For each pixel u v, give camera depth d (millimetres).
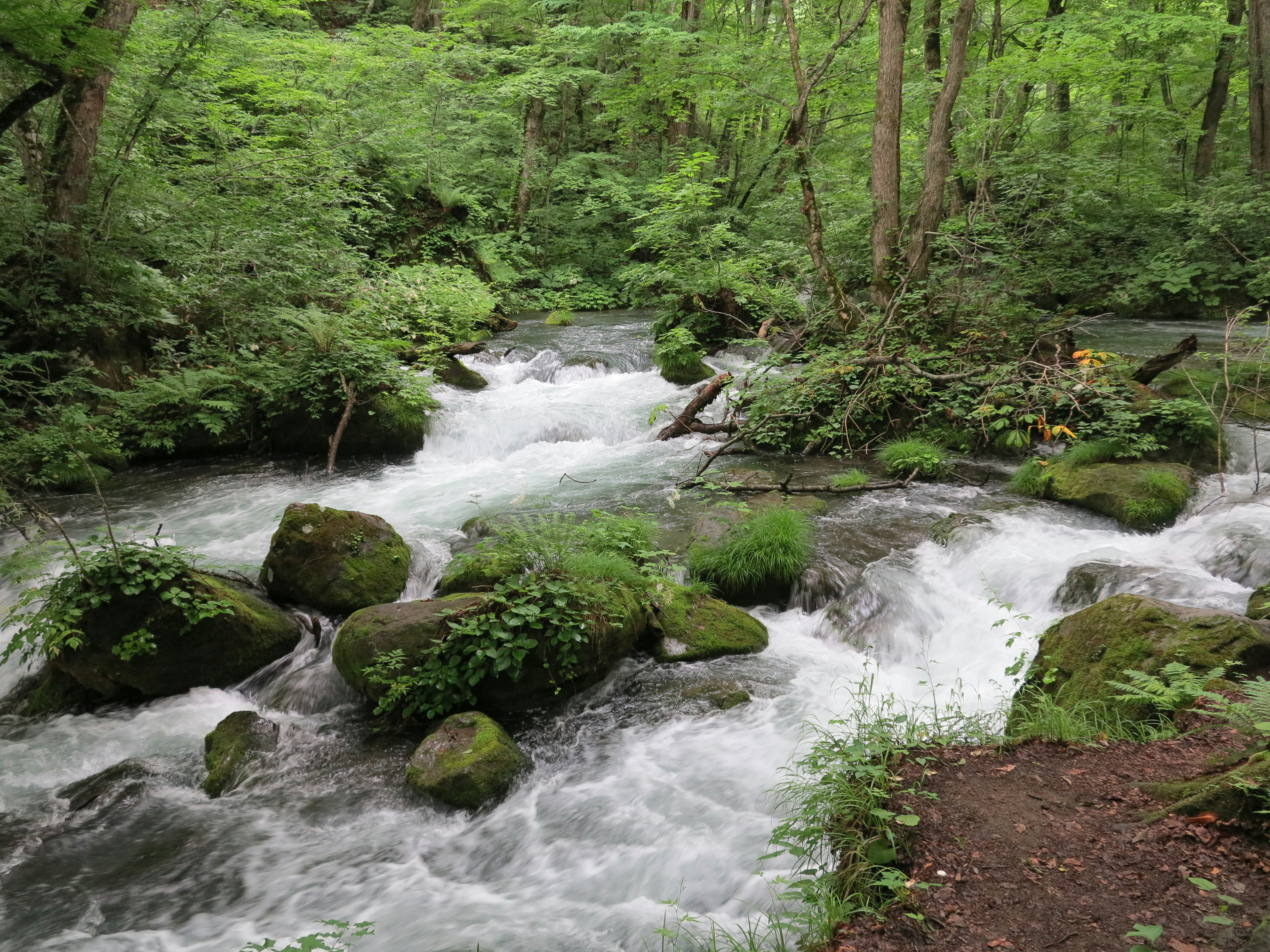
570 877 4352
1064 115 19516
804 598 7258
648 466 11039
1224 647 4562
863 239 16016
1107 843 3309
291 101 19391
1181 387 10289
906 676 6215
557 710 5969
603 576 6484
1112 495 8172
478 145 25578
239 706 6340
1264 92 17828
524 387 14523
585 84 28781
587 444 12383
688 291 16016
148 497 10438
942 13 20859
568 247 26531
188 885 4453
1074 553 7344
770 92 20469
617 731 5707
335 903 4270
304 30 24656
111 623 6250
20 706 6500
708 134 28422
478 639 5824
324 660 6762
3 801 5281
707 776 5094
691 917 3887
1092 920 2898
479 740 5297
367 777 5363
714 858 4320
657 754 5395
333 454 11391
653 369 15547
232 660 6504
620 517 8164
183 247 13562
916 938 2945
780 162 22203
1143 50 21500
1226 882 2982
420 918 4102
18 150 12008
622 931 3879
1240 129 25281
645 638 6590
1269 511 7441
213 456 12164
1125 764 3912
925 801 3725
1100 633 5066
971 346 11312
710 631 6641
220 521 9555
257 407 12234
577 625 5867
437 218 22328
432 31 26797
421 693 5832
